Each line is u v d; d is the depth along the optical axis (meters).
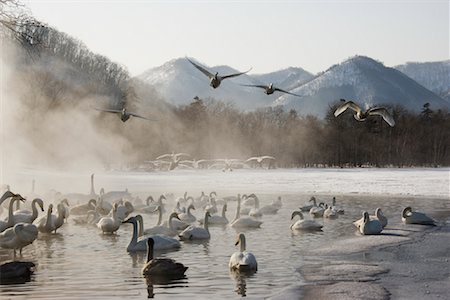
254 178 84.88
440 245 26.36
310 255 23.72
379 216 32.31
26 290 17.45
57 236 28.44
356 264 21.92
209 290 17.61
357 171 105.88
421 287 18.45
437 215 39.72
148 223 34.66
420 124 146.25
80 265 21.11
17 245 22.41
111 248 24.86
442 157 139.75
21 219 29.02
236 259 20.44
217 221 34.31
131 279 18.88
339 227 33.12
